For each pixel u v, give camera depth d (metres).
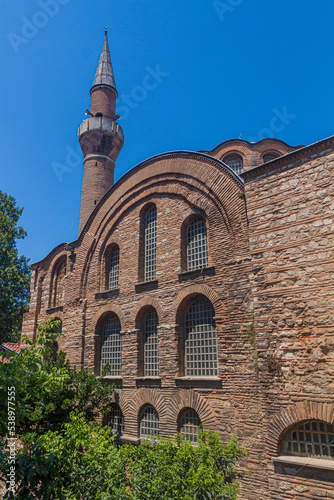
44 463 7.46
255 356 12.11
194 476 8.02
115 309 18.14
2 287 33.06
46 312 24.97
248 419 11.84
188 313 15.14
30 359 8.45
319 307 10.13
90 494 8.63
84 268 21.00
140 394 15.59
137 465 8.70
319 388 9.62
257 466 11.17
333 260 10.16
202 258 15.38
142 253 18.17
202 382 13.45
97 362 18.64
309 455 9.70
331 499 8.86
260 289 11.45
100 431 9.95
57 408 14.43
